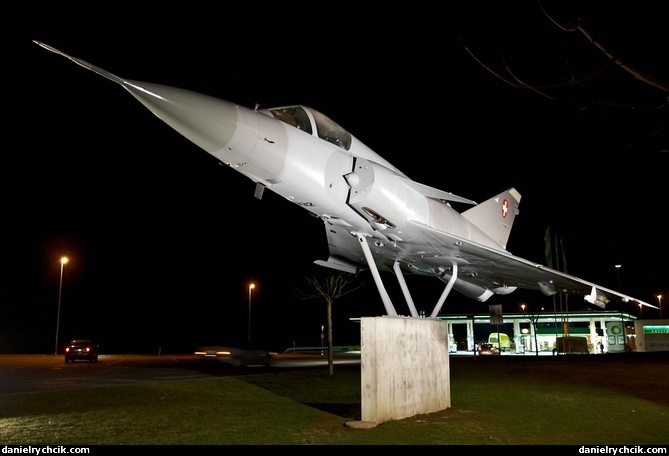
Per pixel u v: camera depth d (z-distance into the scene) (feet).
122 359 101.96
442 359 36.91
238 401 38.52
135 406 35.73
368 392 30.07
